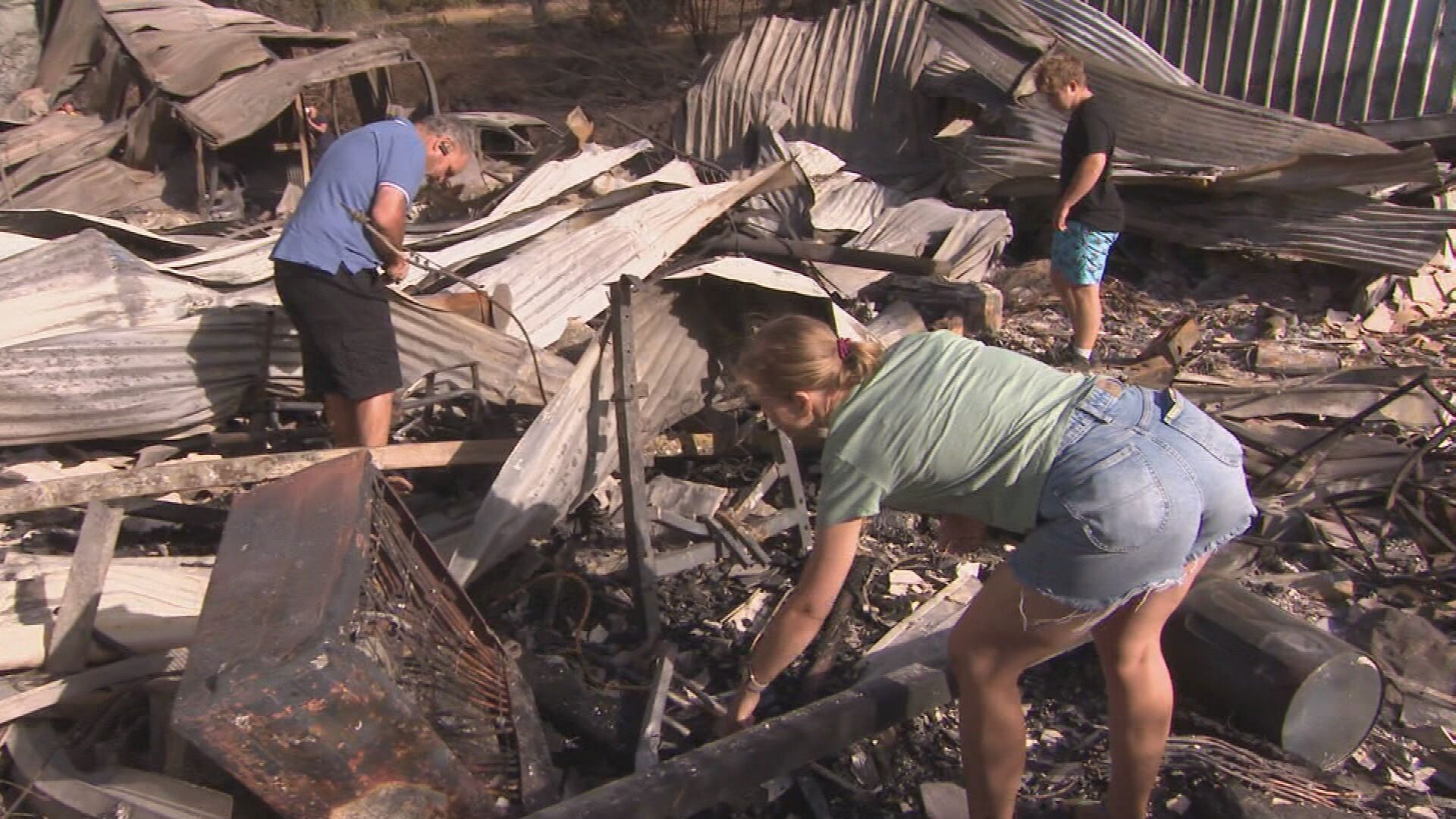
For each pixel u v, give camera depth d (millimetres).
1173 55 10070
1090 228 6012
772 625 2686
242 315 4707
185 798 2643
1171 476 2320
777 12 15852
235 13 10898
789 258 6766
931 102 9352
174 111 9133
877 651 3648
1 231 6000
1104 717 3447
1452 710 3551
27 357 4223
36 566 3604
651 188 7133
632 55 17312
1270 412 5418
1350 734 3260
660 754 3133
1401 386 5449
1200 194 8016
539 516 3852
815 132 9609
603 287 5773
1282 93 9617
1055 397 2398
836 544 2473
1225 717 3354
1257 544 4332
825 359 2395
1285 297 7754
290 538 2594
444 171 4590
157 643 3211
